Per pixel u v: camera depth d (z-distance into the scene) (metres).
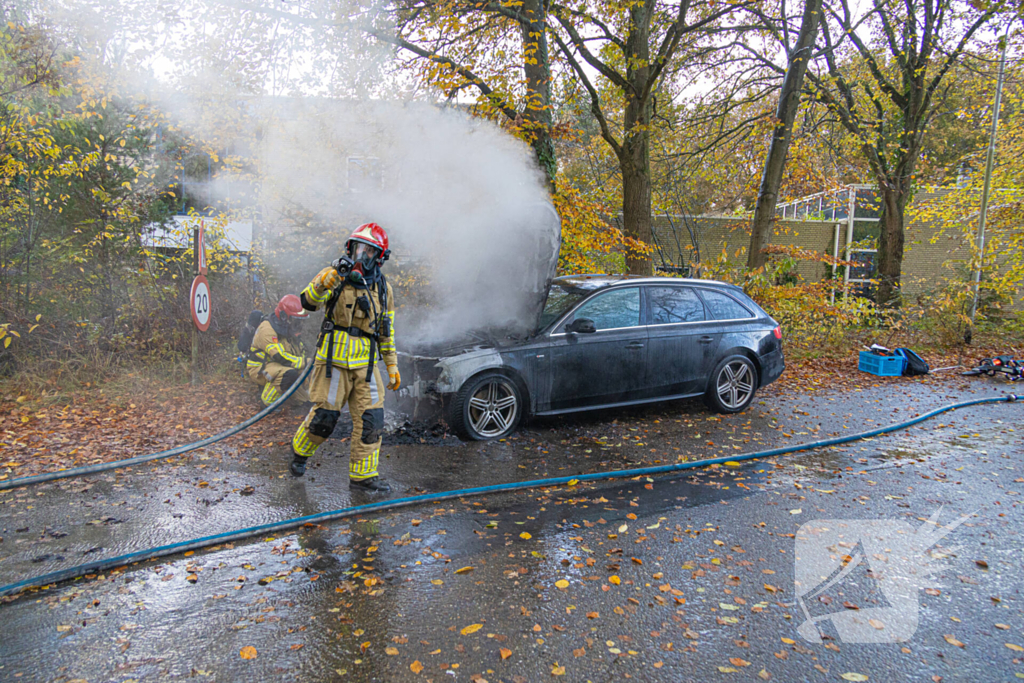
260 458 4.98
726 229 19.84
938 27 14.68
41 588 3.00
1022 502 4.39
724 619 2.86
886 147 16.16
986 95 17.02
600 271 11.70
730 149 15.45
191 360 7.81
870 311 12.91
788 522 3.99
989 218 16.72
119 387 7.07
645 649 2.62
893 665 2.53
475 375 5.61
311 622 2.77
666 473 4.96
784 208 24.03
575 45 11.49
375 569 3.26
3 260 7.30
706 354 6.82
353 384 4.25
